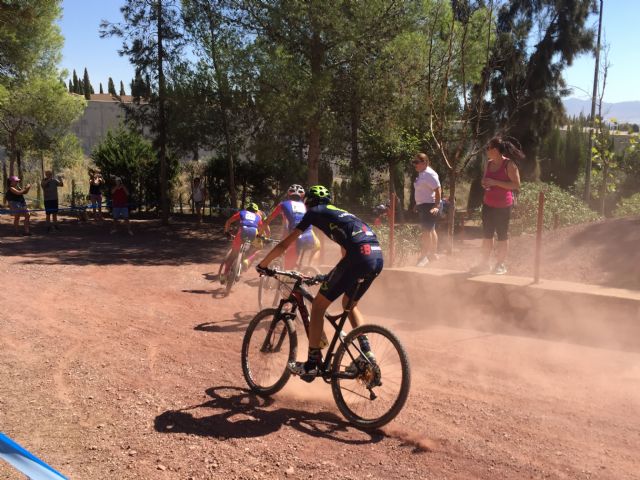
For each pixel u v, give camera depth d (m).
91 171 21.27
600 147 20.75
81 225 19.97
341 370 4.52
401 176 24.33
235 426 4.31
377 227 9.80
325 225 4.44
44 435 4.15
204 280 10.34
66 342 6.38
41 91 24.20
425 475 3.59
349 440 4.09
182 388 5.07
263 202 23.77
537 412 4.43
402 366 4.10
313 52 15.84
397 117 16.38
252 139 19.16
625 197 22.20
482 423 4.28
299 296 4.86
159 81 18.86
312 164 16.78
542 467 3.64
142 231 18.83
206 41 18.16
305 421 4.42
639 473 3.54
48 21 23.03
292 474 3.62
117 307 8.09
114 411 4.57
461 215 21.02
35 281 9.86
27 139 25.91
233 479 3.56
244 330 6.93
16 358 5.84
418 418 4.39
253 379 5.08
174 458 3.82
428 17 15.47
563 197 13.31
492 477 3.55
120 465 3.72
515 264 8.25
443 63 15.52
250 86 16.16
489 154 7.03
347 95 16.25
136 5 18.08
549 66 22.86
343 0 15.05
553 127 23.98
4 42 22.00
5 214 21.91
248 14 16.09
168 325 7.15
